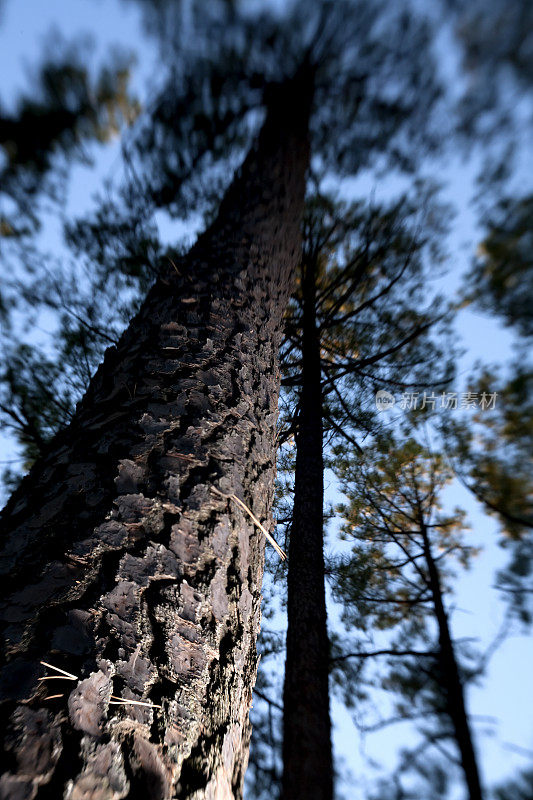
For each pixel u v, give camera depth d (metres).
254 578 1.09
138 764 0.63
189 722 0.73
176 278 1.67
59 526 0.87
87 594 0.76
